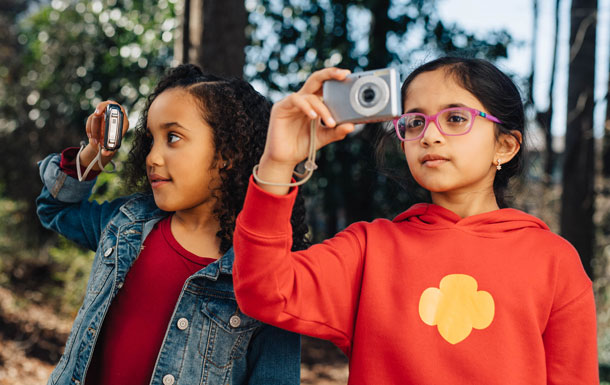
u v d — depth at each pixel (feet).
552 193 19.57
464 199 4.38
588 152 18.21
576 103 18.28
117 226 4.85
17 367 15.31
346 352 4.27
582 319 4.03
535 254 4.10
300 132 3.53
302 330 3.82
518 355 3.82
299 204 5.09
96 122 4.93
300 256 3.93
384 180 19.86
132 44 19.27
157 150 4.47
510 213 4.33
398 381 3.84
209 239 4.72
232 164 4.58
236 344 4.52
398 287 4.04
